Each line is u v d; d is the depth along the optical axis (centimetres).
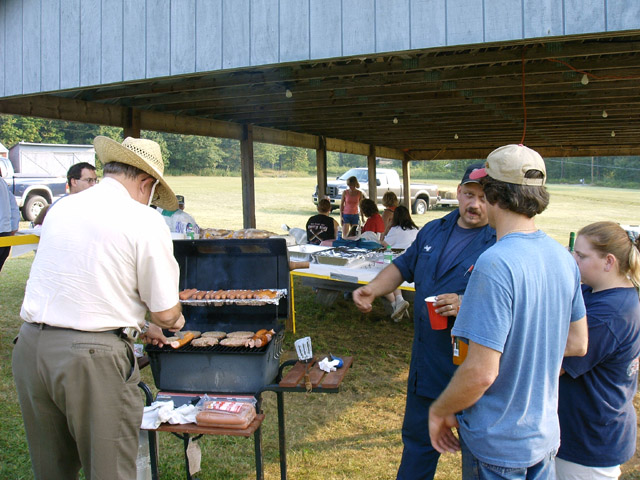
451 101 762
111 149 195
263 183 3541
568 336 169
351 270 475
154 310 193
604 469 187
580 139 1348
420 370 221
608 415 183
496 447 155
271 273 276
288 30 396
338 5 379
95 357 180
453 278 214
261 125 1035
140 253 187
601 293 185
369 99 745
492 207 164
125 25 463
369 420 359
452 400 156
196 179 3691
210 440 327
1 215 484
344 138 1322
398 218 603
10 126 3494
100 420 183
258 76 578
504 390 155
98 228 184
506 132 1203
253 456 309
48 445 196
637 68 543
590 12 314
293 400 392
